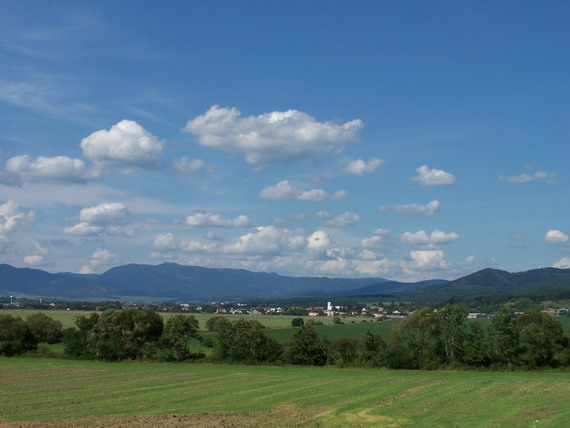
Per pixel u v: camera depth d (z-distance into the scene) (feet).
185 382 232.94
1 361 346.95
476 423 134.31
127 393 198.39
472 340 308.19
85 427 134.72
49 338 450.71
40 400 181.37
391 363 307.99
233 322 349.00
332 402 170.40
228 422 139.03
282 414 150.00
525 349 297.94
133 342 352.90
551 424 132.36
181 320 350.02
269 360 333.21
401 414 147.64
